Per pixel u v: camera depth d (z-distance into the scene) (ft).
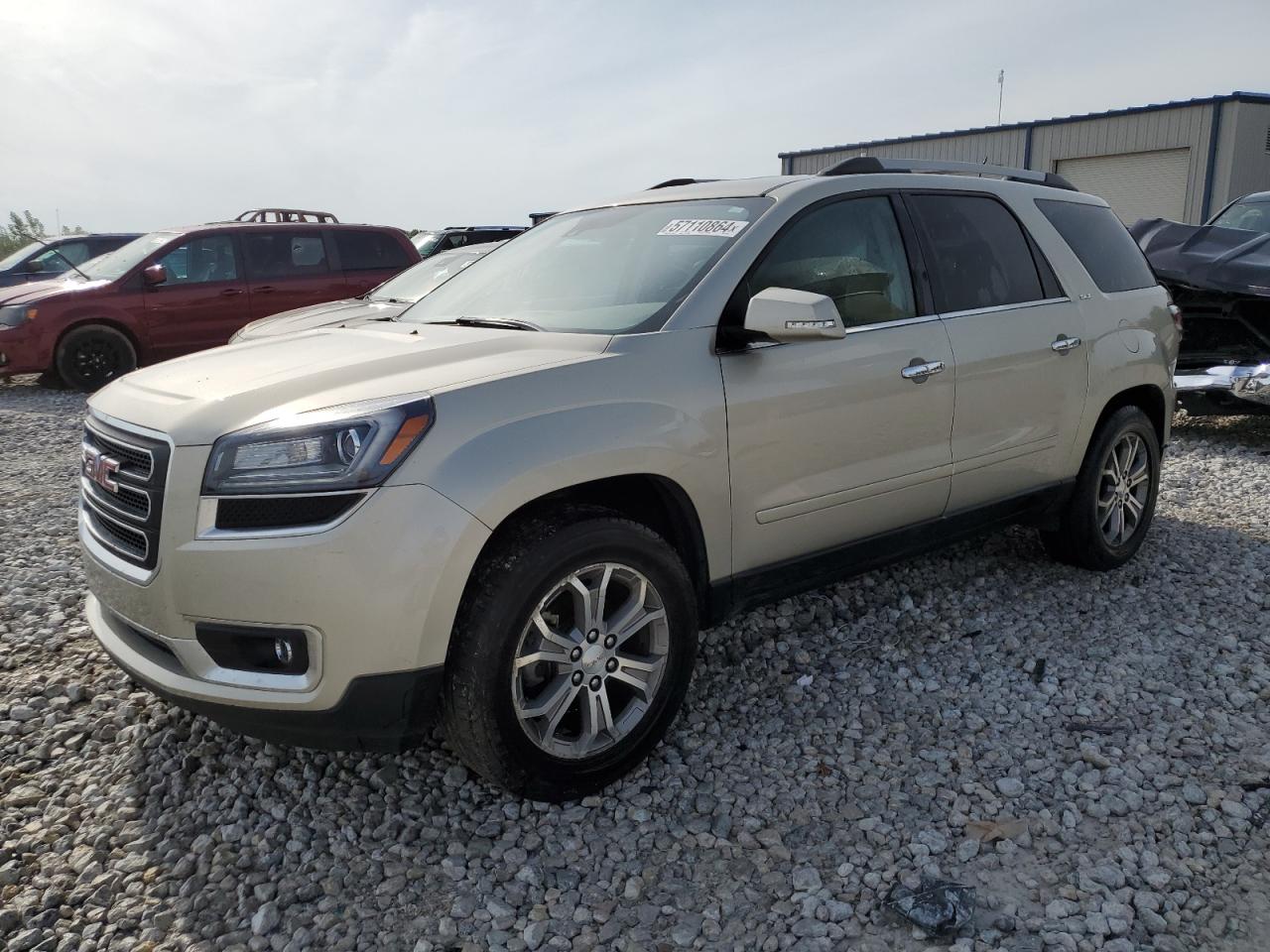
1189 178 73.36
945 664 12.52
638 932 7.95
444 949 7.79
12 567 16.29
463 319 11.81
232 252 38.75
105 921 8.18
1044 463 14.16
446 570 8.48
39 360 36.22
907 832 9.11
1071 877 8.45
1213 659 12.56
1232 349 26.09
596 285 11.75
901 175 13.00
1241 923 7.87
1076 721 11.03
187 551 8.55
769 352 10.87
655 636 10.04
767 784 9.93
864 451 11.75
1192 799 9.48
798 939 7.82
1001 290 13.67
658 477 9.96
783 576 11.41
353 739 8.77
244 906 8.30
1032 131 83.20
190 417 8.87
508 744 9.04
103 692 11.91
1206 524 18.31
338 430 8.42
